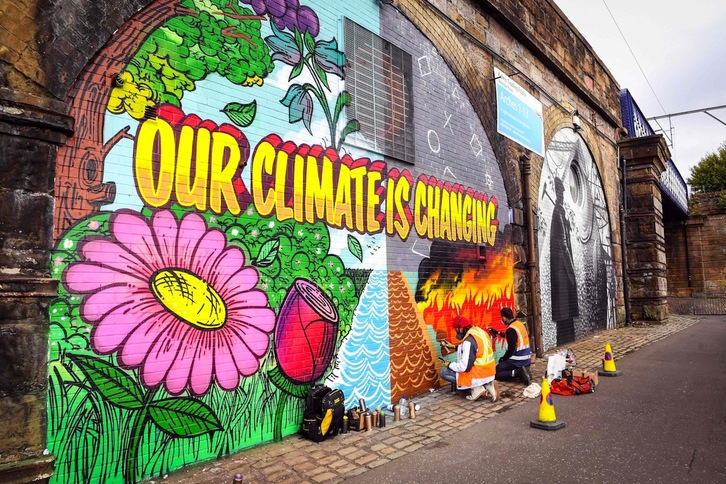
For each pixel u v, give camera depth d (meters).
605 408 5.98
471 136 8.57
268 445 4.75
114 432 3.77
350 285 5.88
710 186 36.50
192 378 4.26
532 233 10.12
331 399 5.04
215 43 4.71
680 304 26.11
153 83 4.23
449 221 7.77
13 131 3.38
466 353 6.39
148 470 3.93
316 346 5.38
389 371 6.32
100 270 3.79
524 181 10.16
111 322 3.82
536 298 10.05
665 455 4.28
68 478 3.52
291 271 5.19
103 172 3.88
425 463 4.27
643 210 17.14
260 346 4.81
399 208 6.78
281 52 5.34
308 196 5.46
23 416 3.26
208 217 4.50
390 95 6.79
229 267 4.62
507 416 5.75
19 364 3.27
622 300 16.56
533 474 3.94
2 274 3.26
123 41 4.07
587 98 14.18
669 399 6.35
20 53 3.45
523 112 10.50
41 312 3.40
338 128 5.92
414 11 7.45
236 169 4.77
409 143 7.03
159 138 4.23
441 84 7.93
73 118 3.66
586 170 14.29
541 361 9.49
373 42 6.60
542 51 11.20
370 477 3.98
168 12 4.39
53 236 3.56
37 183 3.47
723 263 27.12
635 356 10.19
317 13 5.84
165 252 4.18
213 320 4.45
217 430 4.40
